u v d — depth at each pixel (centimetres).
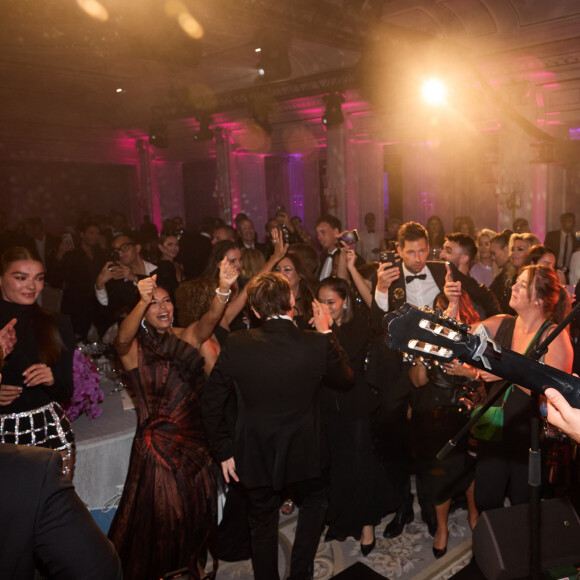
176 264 551
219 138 1476
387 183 1523
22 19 847
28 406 246
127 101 1579
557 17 782
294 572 266
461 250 392
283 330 244
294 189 1673
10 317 243
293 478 246
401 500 317
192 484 257
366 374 304
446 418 291
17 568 97
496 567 235
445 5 837
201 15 842
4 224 982
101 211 1797
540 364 143
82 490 285
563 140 899
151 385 255
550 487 325
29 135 1567
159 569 255
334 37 826
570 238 859
